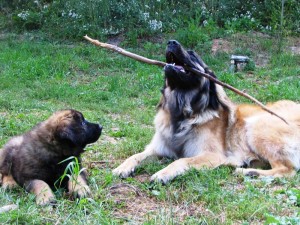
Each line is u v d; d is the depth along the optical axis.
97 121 5.14
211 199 3.28
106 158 4.13
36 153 3.32
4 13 10.25
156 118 4.15
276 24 8.95
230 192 3.38
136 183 3.57
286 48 8.50
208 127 3.99
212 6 9.52
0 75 6.90
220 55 8.03
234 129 4.07
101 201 3.19
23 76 6.90
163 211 3.13
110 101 6.00
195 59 4.02
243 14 9.52
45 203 3.12
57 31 9.08
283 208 3.18
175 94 3.99
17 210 2.99
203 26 9.30
